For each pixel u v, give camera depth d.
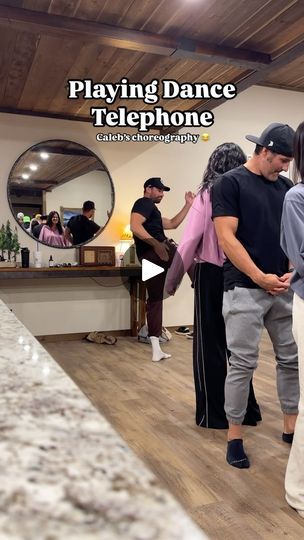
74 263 4.71
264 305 1.91
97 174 4.76
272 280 1.81
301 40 2.79
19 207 4.51
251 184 1.91
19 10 2.40
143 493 0.29
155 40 2.71
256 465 1.94
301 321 1.51
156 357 3.76
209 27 2.66
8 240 4.40
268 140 1.85
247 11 2.48
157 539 0.24
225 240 1.89
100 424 0.40
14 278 4.19
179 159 5.05
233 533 1.47
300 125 1.52
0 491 0.29
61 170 4.64
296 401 2.11
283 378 2.10
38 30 2.51
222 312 2.10
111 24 2.59
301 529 1.50
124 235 4.78
